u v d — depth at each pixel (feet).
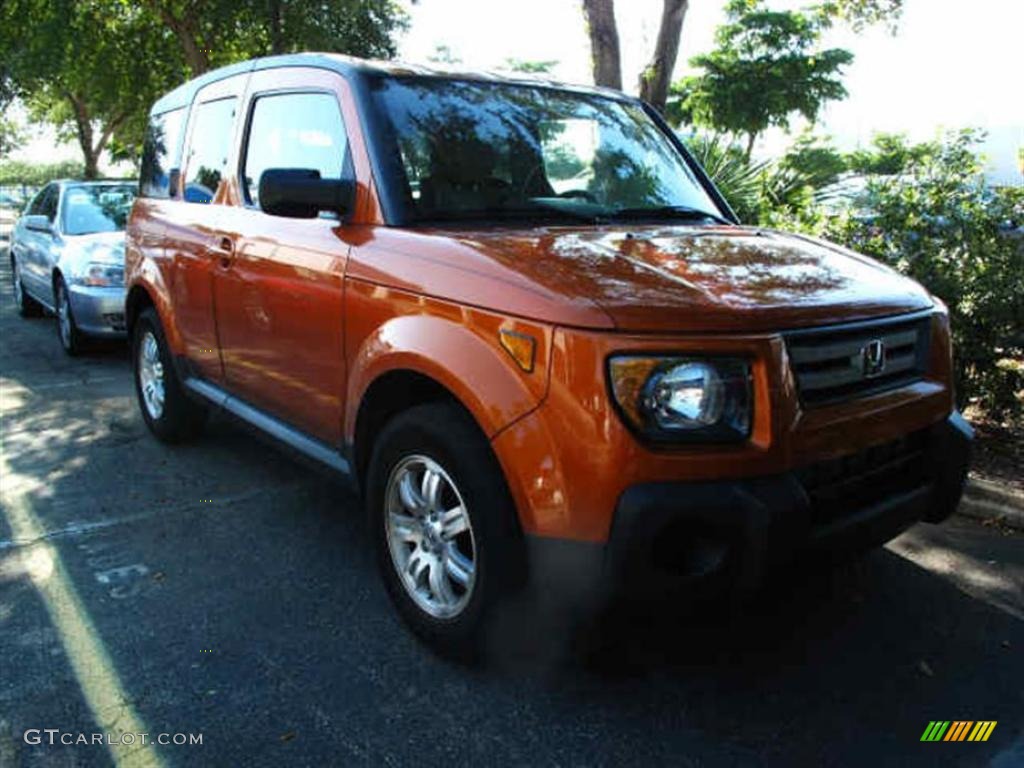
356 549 13.23
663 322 8.12
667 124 15.16
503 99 12.91
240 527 14.01
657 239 10.65
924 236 17.33
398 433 10.08
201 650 10.39
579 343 8.13
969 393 16.92
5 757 8.48
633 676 9.91
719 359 8.10
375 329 10.46
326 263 11.37
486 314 9.00
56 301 28.32
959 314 16.58
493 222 11.28
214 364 15.06
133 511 14.64
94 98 75.61
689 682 9.82
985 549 13.26
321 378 11.80
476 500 9.05
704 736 8.93
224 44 63.72
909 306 10.00
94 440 18.53
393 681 9.79
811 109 117.91
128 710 9.24
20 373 24.97
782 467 8.23
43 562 12.69
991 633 10.94
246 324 13.52
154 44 64.59
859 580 12.23
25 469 16.69
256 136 13.97
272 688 9.64
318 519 14.34
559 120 13.17
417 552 10.38
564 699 9.49
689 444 8.04
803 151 25.34
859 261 11.12
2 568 12.50
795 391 8.42
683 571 8.11
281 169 11.11
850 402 9.01
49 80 70.18
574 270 9.01
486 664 9.98
